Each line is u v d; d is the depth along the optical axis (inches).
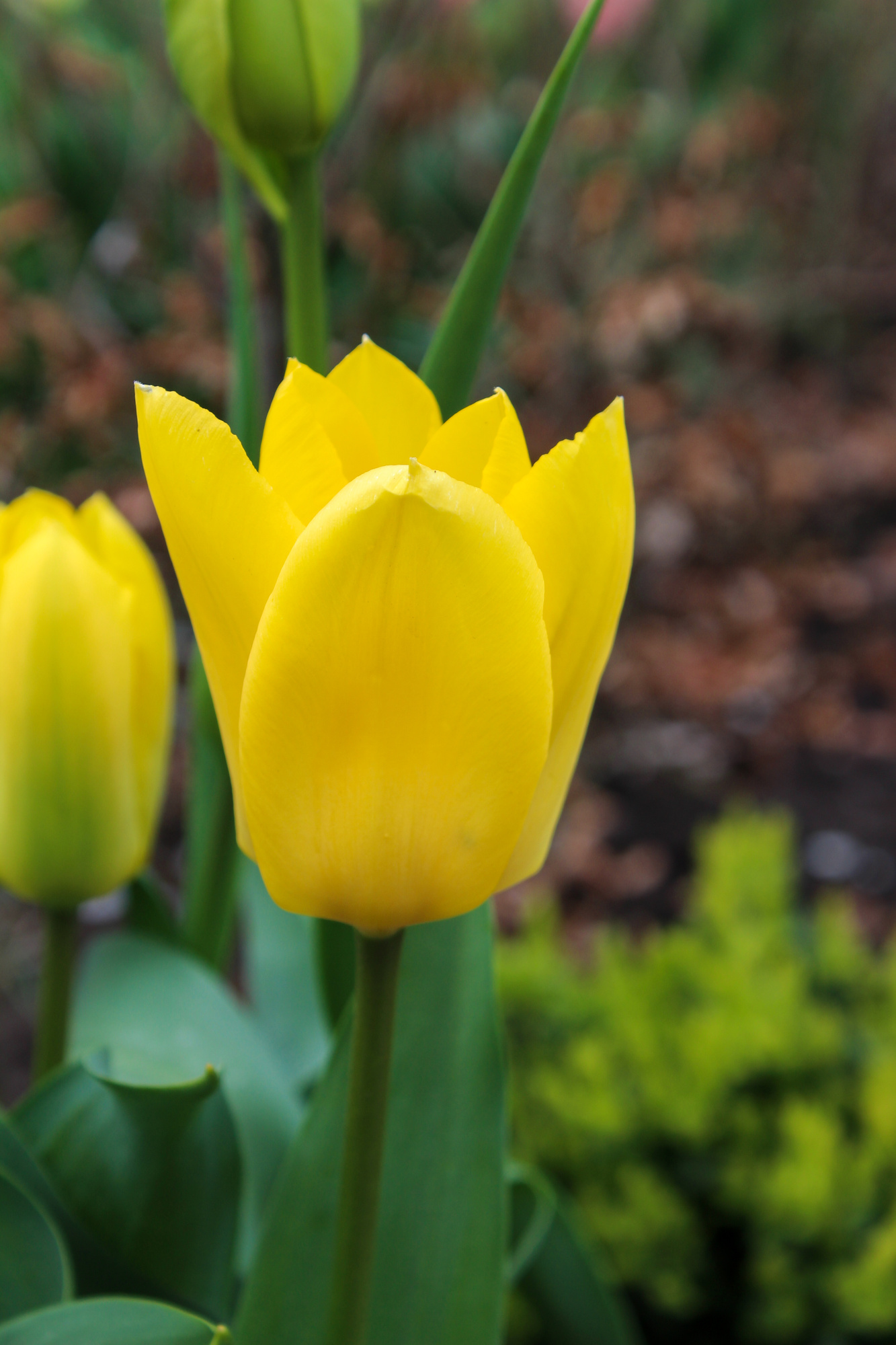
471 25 78.5
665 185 74.9
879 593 91.7
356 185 70.6
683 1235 35.7
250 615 15.7
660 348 72.4
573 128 73.2
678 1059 39.1
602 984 42.6
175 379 60.0
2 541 19.7
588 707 16.3
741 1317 36.4
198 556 15.6
